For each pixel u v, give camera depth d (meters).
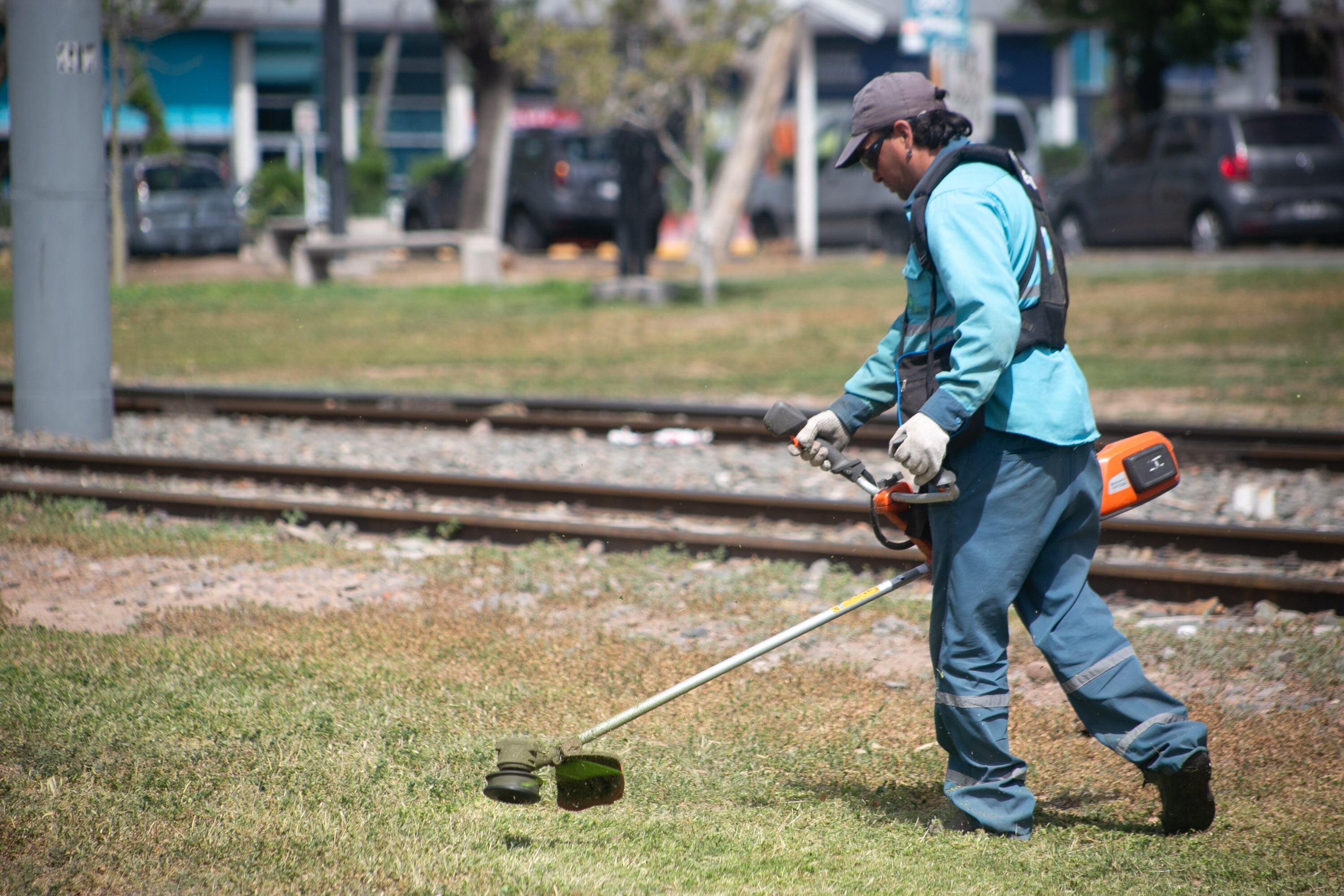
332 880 10.65
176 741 13.69
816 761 13.55
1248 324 49.47
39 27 29.91
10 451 28.28
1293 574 20.34
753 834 11.73
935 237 10.87
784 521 23.88
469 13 79.19
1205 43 84.50
